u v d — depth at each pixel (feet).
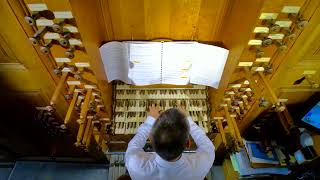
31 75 6.48
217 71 6.67
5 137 9.18
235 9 5.58
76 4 4.63
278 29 5.42
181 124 4.45
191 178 5.20
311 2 4.97
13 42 5.60
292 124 8.18
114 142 8.74
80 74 6.27
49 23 5.21
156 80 7.11
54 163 10.80
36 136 9.18
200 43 6.36
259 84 6.69
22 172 10.62
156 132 4.47
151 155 5.35
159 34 6.72
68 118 6.18
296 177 9.01
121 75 6.99
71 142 9.27
